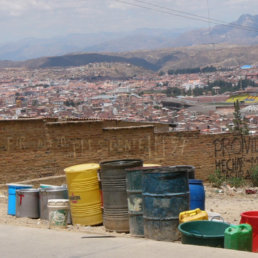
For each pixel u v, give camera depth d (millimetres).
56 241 7574
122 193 9461
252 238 7281
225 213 13383
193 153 20062
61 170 17047
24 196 11055
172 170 8547
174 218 8195
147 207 8320
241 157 21203
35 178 16578
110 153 18109
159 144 19219
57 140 17000
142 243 7191
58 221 9625
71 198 10125
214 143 20562
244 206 14984
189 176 10555
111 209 9516
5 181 16016
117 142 18250
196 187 10352
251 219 7500
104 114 92188
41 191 10820
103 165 9562
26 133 16406
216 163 20625
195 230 7184
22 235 8102
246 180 21250
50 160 16859
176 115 83188
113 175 9477
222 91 174625
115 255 6555
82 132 17469
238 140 21125
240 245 6496
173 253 6402
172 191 8195
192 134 20000
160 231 8195
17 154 16266
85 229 9711
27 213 11039
